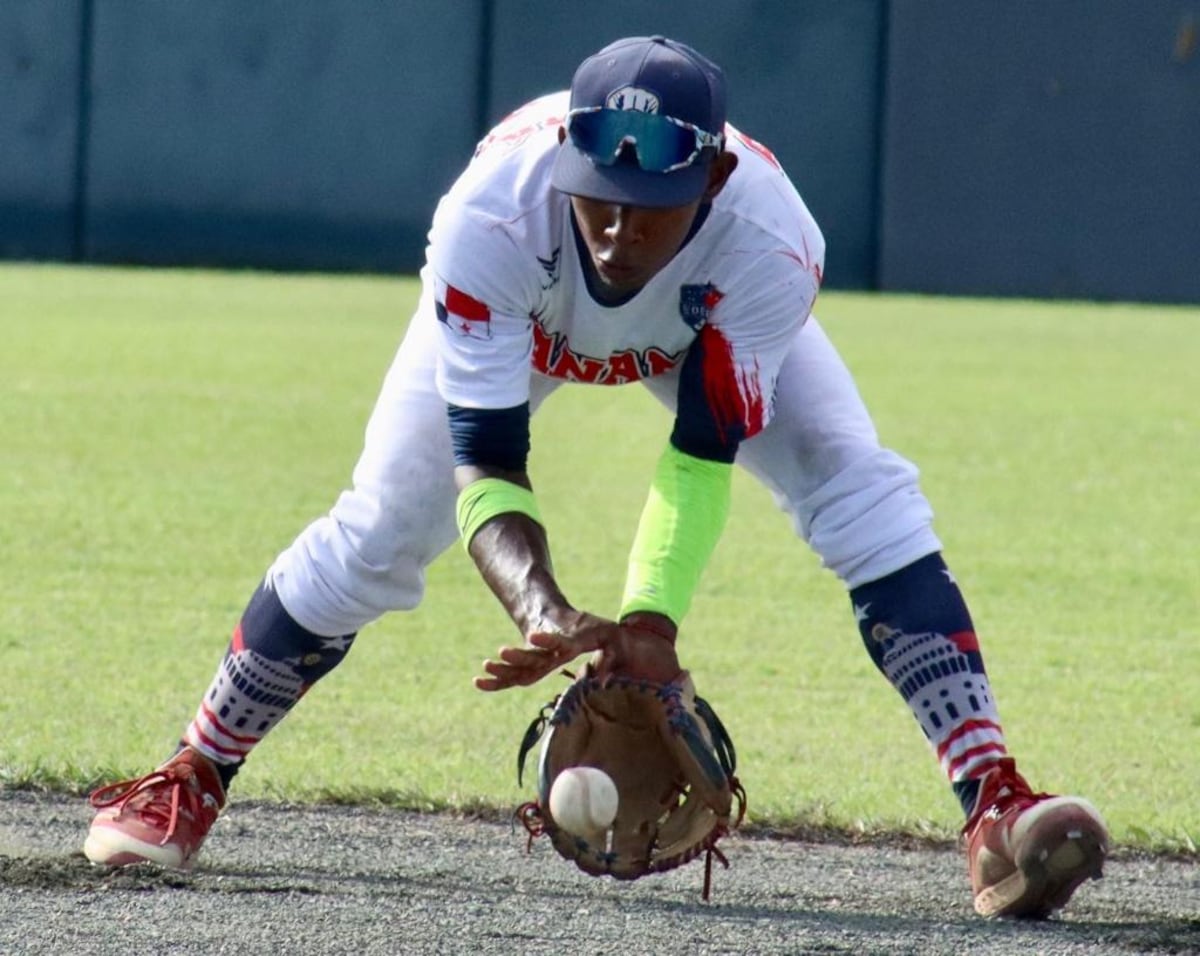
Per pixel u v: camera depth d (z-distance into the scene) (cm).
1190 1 7812
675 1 7869
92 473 3394
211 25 8062
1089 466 3878
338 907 1324
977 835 1330
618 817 1147
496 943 1242
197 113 8112
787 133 7956
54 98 8138
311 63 8044
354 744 1848
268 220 8169
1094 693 2142
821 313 7262
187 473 3431
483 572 1158
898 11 7888
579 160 1128
